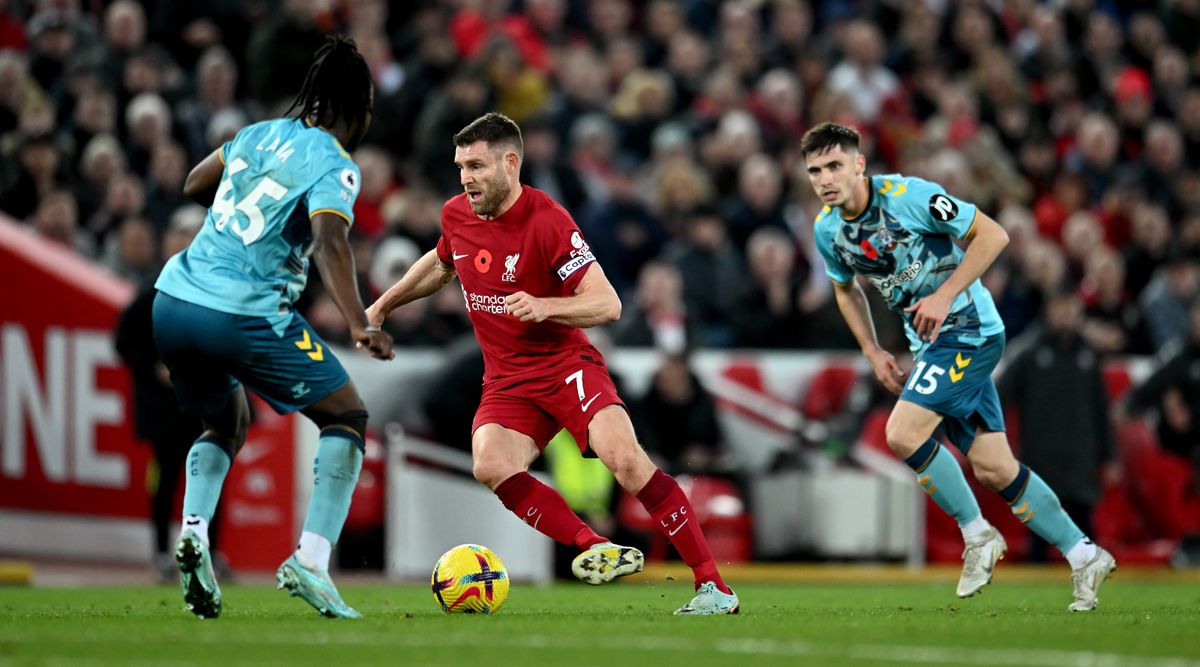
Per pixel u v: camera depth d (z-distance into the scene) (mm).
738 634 19297
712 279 50000
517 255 23000
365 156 49375
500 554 40344
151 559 40531
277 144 21312
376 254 45438
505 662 16109
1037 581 41531
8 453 40812
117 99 49375
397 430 40125
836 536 42906
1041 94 68188
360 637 18547
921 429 25078
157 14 52438
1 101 46688
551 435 23891
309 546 21219
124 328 36625
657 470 22891
